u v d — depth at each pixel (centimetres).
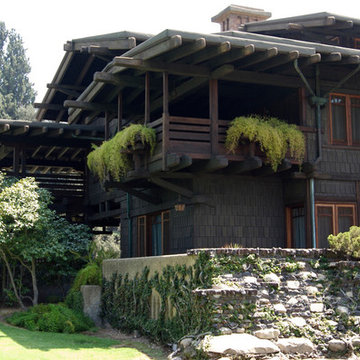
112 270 1321
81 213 2275
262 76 1316
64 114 2141
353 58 1281
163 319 1046
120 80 1337
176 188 1320
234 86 1466
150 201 1520
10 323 1295
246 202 1392
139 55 1224
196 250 953
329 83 1384
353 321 988
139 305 1153
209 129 1256
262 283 952
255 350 862
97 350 970
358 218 1379
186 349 894
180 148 1229
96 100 1553
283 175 1410
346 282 1015
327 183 1359
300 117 1355
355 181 1388
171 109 1630
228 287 926
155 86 1405
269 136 1256
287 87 1403
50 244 1486
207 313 905
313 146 1344
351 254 1025
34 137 1967
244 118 1258
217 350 849
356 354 953
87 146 2059
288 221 1427
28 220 1446
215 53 1155
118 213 1883
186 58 1241
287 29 1473
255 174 1382
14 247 1470
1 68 4634
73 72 1866
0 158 2183
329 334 969
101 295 1353
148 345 1041
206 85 1393
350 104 1412
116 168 1351
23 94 4638
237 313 917
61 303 1436
